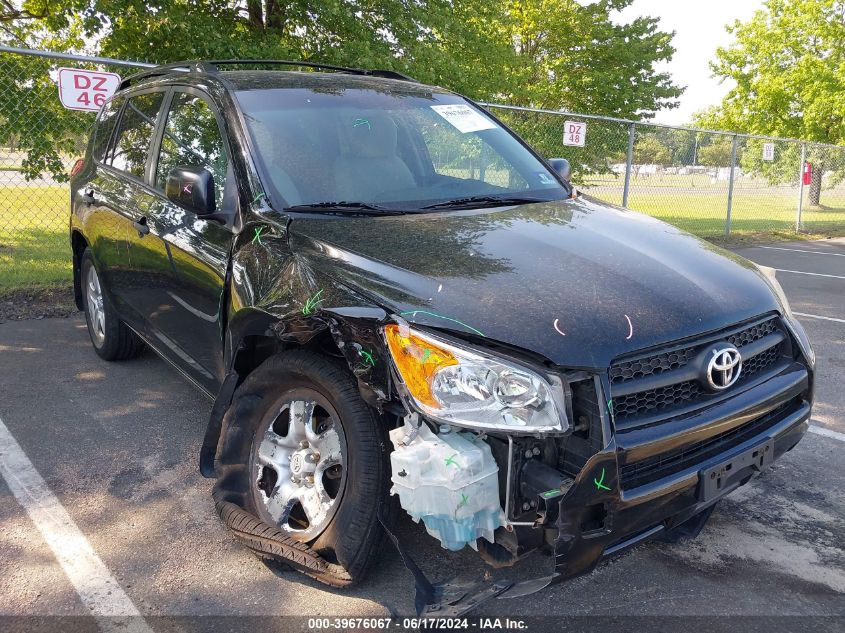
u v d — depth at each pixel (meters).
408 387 2.24
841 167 18.19
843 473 3.80
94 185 4.74
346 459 2.51
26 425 4.10
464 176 3.81
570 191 3.90
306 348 2.74
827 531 3.22
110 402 4.46
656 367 2.39
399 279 2.52
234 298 2.95
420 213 3.22
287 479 2.79
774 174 16.55
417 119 3.94
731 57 26.17
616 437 2.21
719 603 2.68
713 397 2.51
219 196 3.38
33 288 7.23
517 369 2.18
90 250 4.82
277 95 3.69
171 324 3.77
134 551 2.93
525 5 19.97
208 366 3.43
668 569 2.90
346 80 4.14
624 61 20.55
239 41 10.95
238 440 2.89
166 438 3.98
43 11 11.22
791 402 2.89
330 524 2.58
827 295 8.73
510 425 2.15
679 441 2.33
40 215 9.41
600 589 2.76
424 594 2.33
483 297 2.40
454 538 2.20
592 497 2.16
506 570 2.39
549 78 20.88
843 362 5.85
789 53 25.20
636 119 20.58
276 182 3.21
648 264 2.79
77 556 2.88
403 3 12.32
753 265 3.24
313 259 2.75
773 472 3.81
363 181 3.39
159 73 4.56
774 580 2.83
